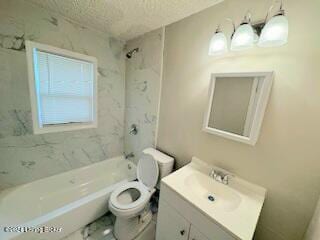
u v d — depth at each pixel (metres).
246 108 1.11
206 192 1.26
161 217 1.25
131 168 2.33
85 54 1.88
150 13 1.45
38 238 1.28
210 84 1.28
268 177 1.08
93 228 1.60
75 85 1.91
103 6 1.39
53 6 1.46
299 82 0.90
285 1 0.92
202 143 1.45
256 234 1.17
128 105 2.38
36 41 1.51
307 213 0.94
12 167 1.59
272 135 1.03
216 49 1.16
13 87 1.47
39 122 1.69
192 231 1.01
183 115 1.60
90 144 2.19
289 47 0.92
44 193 1.79
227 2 1.18
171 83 1.69
